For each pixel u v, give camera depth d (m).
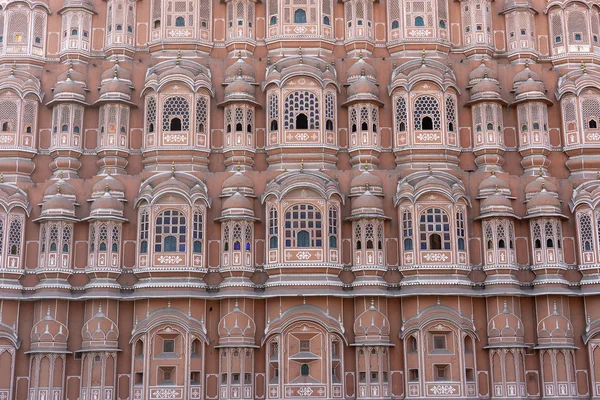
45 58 47.09
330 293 40.66
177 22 47.16
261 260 42.38
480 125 44.94
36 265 42.22
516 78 46.12
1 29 47.03
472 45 47.25
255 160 44.81
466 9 47.94
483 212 42.72
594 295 41.75
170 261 41.56
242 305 41.09
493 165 44.53
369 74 45.56
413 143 44.19
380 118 45.31
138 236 42.25
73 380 40.81
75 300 41.50
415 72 44.72
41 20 47.44
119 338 41.12
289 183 42.00
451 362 40.44
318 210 42.09
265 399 40.19
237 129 44.56
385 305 41.56
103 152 44.28
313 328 40.53
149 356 40.16
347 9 47.75
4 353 40.50
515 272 42.28
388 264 42.44
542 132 44.91
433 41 46.97
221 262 42.22
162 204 42.16
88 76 46.38
